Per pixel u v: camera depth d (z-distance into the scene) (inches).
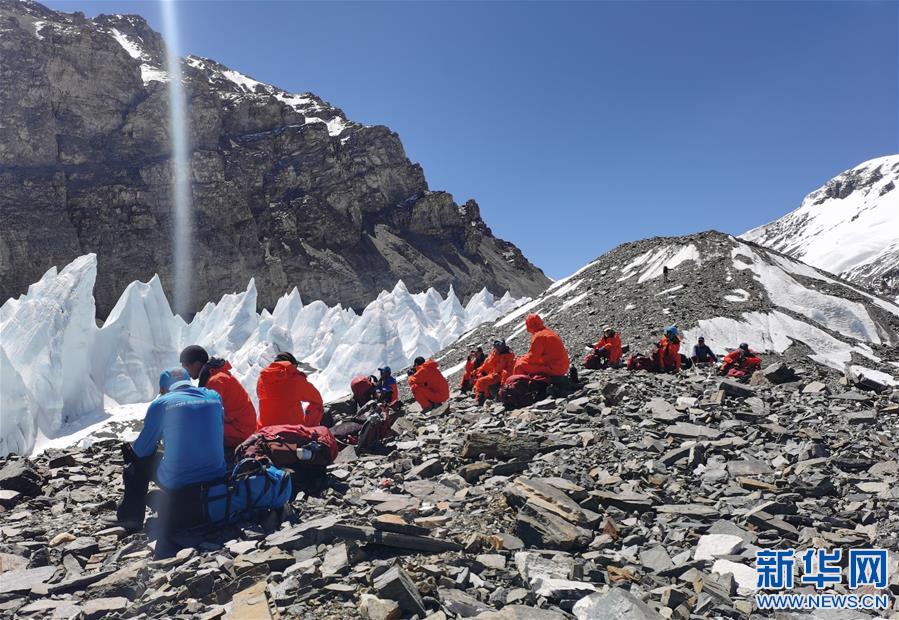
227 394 297.1
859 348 1109.7
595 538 218.4
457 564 192.9
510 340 1453.0
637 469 292.2
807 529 222.5
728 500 256.5
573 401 444.1
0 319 1546.5
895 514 232.5
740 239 1601.9
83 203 4544.8
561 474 281.9
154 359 1665.8
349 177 6801.2
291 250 5629.9
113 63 5000.0
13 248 4087.1
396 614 156.5
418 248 6835.6
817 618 160.9
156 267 4667.8
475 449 324.2
